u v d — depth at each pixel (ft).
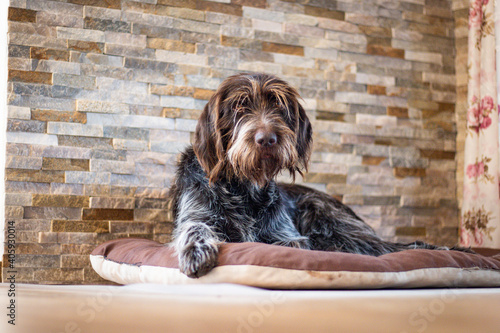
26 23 9.63
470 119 11.65
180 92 10.65
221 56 10.98
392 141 12.16
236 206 8.15
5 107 9.62
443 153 12.59
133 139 10.28
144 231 10.22
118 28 10.27
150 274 7.00
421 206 12.28
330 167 11.60
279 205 8.77
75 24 9.98
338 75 11.82
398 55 12.38
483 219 11.19
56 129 9.72
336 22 11.89
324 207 9.59
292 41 11.52
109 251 8.55
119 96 10.21
